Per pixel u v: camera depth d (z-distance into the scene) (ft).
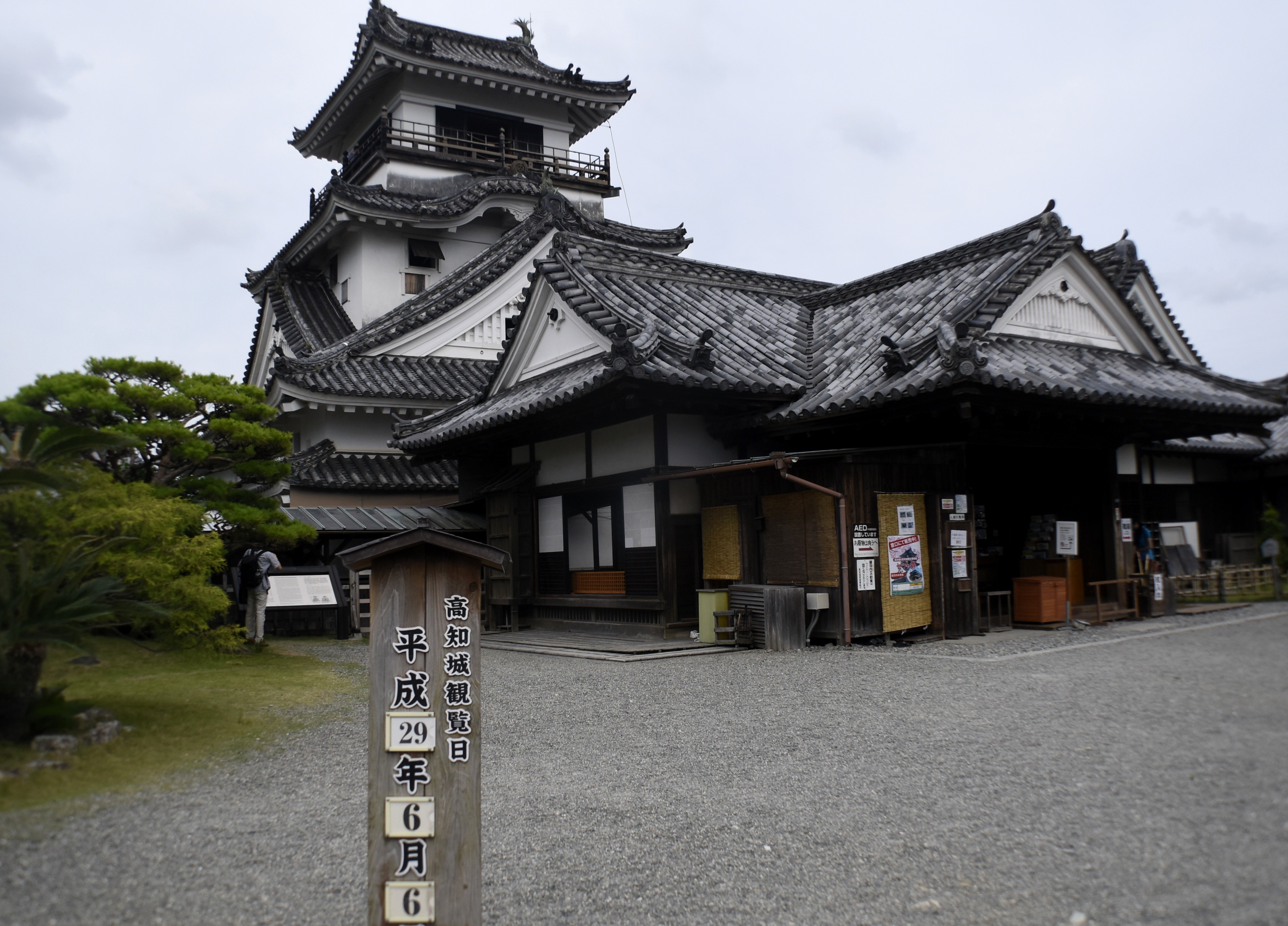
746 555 44.01
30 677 21.66
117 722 23.77
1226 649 36.70
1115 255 64.59
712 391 44.29
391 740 13.35
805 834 17.24
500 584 56.24
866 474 40.40
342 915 14.29
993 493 55.26
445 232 91.97
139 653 37.11
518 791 20.56
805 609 40.16
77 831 17.28
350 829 17.98
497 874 15.87
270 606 48.26
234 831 17.72
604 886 15.31
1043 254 48.39
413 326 75.87
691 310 56.18
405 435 62.08
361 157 101.81
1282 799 17.56
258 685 32.01
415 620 13.56
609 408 45.27
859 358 48.47
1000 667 33.47
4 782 19.08
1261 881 14.01
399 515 61.72
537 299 56.13
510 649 46.19
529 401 49.39
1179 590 61.31
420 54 94.63
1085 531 51.24
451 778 13.39
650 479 45.57
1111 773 19.81
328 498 66.49
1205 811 17.15
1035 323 48.44
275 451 42.22
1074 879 14.64
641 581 47.80
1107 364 48.80
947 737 23.62
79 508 25.63
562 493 54.08
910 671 33.19
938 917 13.74
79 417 35.65
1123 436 50.34
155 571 26.14
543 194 87.45
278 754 23.58
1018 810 17.87
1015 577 51.03
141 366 38.81
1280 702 25.93
